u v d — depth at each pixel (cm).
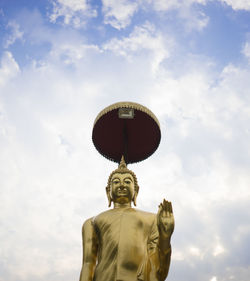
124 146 1609
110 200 1407
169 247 1139
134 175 1425
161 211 1131
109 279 1145
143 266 1164
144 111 1482
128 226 1227
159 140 1588
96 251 1269
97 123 1575
